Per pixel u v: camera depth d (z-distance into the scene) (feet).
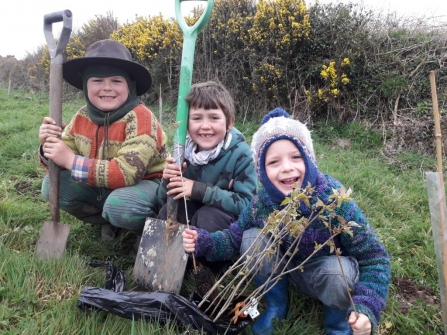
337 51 18.88
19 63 41.60
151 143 7.58
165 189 7.61
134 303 5.51
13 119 20.20
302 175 5.83
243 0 21.63
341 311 5.87
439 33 19.49
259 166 6.01
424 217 10.59
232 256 6.83
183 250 6.64
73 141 8.25
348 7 19.62
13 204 9.43
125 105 7.73
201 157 7.56
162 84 25.79
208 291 6.02
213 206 7.26
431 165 15.17
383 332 6.22
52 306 5.96
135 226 7.69
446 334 5.56
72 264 6.98
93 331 5.32
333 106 18.75
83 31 34.40
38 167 12.82
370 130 17.75
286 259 6.19
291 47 19.35
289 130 5.88
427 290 7.51
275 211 5.23
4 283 6.28
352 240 5.70
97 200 8.25
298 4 19.33
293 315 6.40
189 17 24.26
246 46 20.63
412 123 17.02
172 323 5.44
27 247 7.86
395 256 8.54
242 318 5.69
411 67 18.52
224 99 7.40
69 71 7.83
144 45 25.98
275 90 19.62
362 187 12.35
